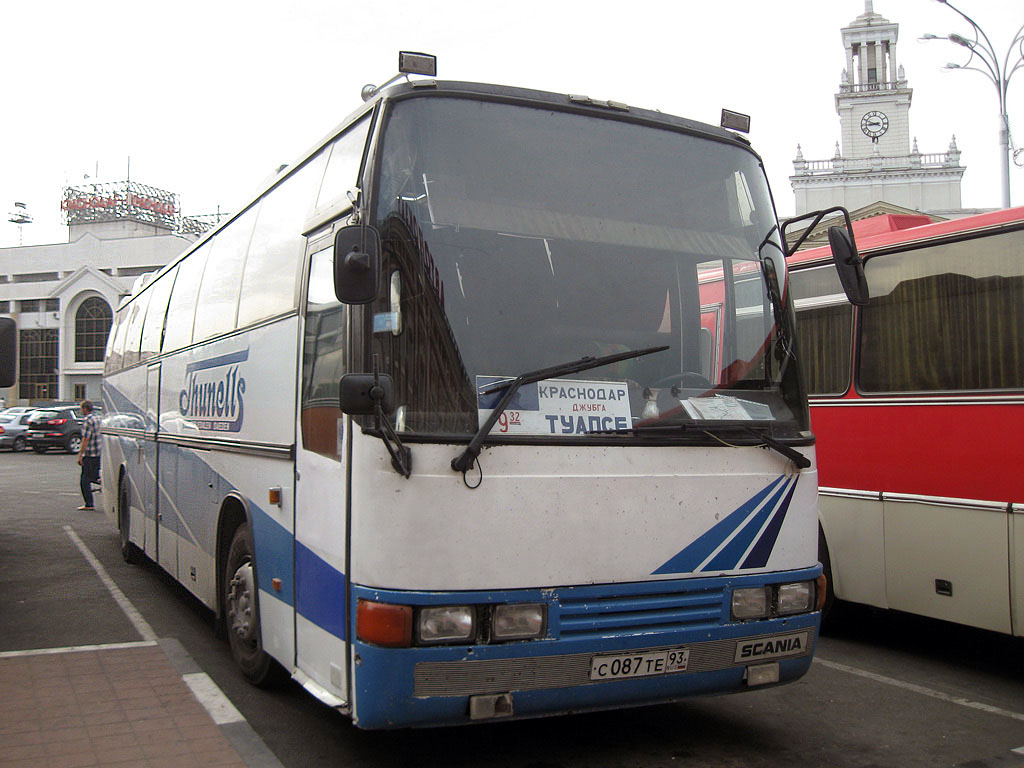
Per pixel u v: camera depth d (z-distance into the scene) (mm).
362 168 4438
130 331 11250
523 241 4504
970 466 6363
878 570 7016
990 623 6195
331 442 4539
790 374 5020
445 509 4051
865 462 7152
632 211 4828
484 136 4617
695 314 4816
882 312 7125
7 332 9203
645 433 4477
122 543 11281
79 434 37031
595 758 4953
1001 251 6305
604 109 4973
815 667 6895
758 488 4730
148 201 83500
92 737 5137
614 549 4340
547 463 4250
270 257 5922
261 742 5094
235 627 6230
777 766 4859
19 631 7730
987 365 6324
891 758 4988
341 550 4328
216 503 6711
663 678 4441
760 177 5352
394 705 3986
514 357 4320
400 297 4180
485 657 4062
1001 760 4965
